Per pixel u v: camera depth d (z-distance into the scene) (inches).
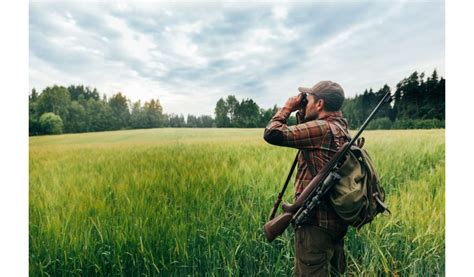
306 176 76.8
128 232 104.0
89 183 121.6
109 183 121.6
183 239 101.8
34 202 117.3
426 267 97.7
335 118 75.9
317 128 71.9
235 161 131.9
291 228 102.0
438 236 103.4
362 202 69.1
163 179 123.0
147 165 129.7
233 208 113.7
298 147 73.2
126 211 109.9
